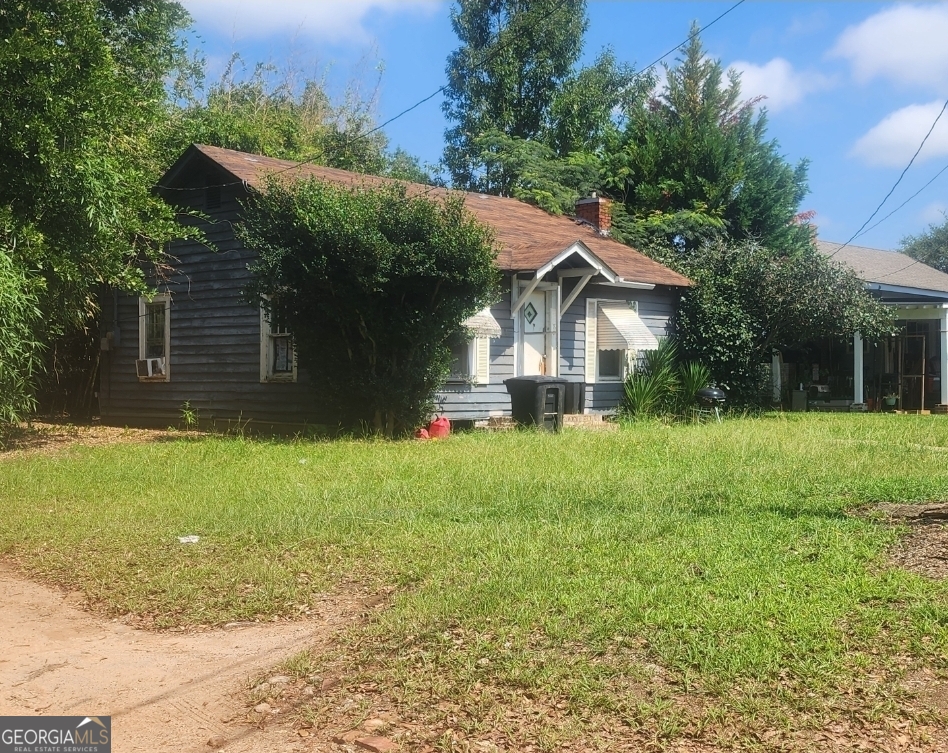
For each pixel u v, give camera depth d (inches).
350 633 210.8
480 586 232.1
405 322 564.7
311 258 548.7
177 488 412.5
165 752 159.8
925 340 994.7
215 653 207.9
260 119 1344.7
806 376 1061.8
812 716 157.4
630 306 788.0
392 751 155.6
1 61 513.3
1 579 276.4
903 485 349.7
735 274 842.8
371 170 1416.1
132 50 756.0
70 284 597.0
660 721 158.2
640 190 1107.3
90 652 211.5
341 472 433.4
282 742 162.7
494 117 1304.1
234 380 695.1
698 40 1256.2
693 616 201.6
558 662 183.6
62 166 531.2
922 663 176.2
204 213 714.2
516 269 643.5
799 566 238.8
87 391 848.9
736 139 1171.9
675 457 459.8
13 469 482.6
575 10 1295.5
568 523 302.8
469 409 655.8
